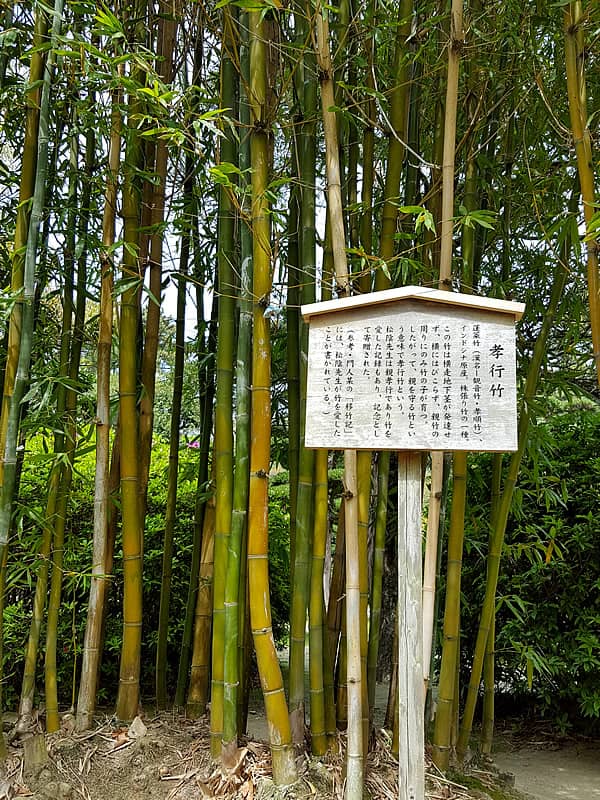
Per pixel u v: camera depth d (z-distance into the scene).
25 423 2.42
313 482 2.34
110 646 3.32
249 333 2.31
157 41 2.88
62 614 3.31
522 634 3.46
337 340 1.88
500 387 1.78
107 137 2.50
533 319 2.94
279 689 2.19
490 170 2.82
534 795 2.71
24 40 2.45
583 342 2.97
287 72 2.45
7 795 2.16
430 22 2.34
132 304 2.58
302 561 2.32
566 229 2.27
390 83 2.62
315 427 1.85
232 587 2.26
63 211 2.49
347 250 1.96
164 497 3.85
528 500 3.57
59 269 2.64
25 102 2.38
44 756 2.30
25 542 2.59
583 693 3.35
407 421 1.80
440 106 2.72
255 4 1.77
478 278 2.73
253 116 2.14
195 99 2.62
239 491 2.28
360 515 2.35
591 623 3.34
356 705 1.99
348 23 2.41
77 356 2.74
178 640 3.63
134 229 2.58
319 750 2.30
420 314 1.84
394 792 2.19
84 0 2.10
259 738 2.78
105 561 2.92
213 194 2.84
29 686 2.48
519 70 2.54
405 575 1.88
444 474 2.64
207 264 3.01
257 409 2.17
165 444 4.69
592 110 2.56
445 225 1.99
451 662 2.44
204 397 3.02
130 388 2.56
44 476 3.26
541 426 2.94
